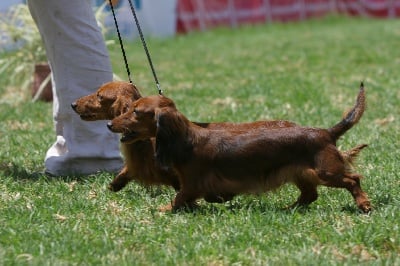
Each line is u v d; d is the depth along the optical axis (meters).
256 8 41.53
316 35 35.75
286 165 9.35
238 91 19.58
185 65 25.97
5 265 7.63
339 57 27.06
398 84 20.30
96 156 11.56
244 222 9.00
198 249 8.09
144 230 8.76
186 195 9.52
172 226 8.91
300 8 42.78
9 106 18.34
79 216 9.38
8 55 20.12
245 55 28.86
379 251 8.22
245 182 9.41
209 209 9.66
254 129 9.55
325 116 16.11
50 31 11.24
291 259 7.83
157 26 36.94
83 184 11.02
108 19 29.81
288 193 10.46
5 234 8.55
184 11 38.22
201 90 19.86
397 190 10.40
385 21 42.12
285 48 30.81
